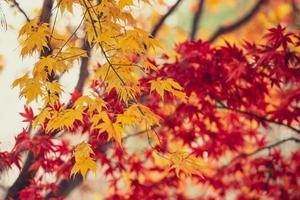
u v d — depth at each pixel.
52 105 2.90
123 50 2.71
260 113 5.41
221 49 4.04
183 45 4.23
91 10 2.87
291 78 3.91
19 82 2.86
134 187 5.06
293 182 5.00
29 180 3.85
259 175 4.93
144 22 6.07
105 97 3.54
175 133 4.73
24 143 3.64
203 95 4.20
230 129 5.02
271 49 3.85
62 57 2.79
